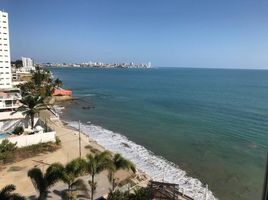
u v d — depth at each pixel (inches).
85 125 2278.5
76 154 1406.3
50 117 2265.0
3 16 3442.4
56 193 945.5
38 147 1397.6
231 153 1609.3
